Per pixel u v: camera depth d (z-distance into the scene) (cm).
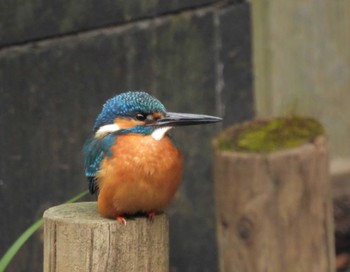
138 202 773
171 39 1228
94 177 790
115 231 702
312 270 967
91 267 698
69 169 1313
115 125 809
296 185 958
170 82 1234
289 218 959
